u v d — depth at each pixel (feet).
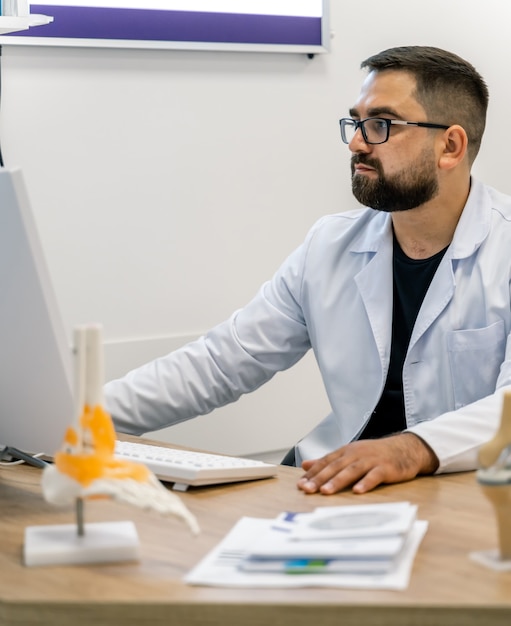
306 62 9.32
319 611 3.02
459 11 10.11
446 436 4.79
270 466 4.79
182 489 4.56
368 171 6.19
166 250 8.79
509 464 3.39
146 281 8.71
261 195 9.23
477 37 10.25
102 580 3.30
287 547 3.34
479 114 6.38
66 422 4.26
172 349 8.85
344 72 9.55
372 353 6.27
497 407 4.99
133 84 8.51
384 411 6.35
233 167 9.05
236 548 3.57
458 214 6.30
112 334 8.58
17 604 3.13
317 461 4.70
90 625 3.11
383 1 9.68
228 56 8.92
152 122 8.63
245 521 3.93
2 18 6.85
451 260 6.10
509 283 6.03
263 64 9.11
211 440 9.00
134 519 4.05
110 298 8.55
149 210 8.68
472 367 6.00
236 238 9.14
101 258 8.49
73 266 8.37
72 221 8.34
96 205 8.43
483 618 3.00
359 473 4.51
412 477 4.67
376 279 6.33
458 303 6.06
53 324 4.08
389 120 6.10
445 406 6.09
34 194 8.16
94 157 8.39
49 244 8.25
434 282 6.11
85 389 3.52
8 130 8.01
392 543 3.28
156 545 3.69
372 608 3.01
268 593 3.12
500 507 3.37
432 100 6.14
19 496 4.42
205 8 8.66
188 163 8.83
